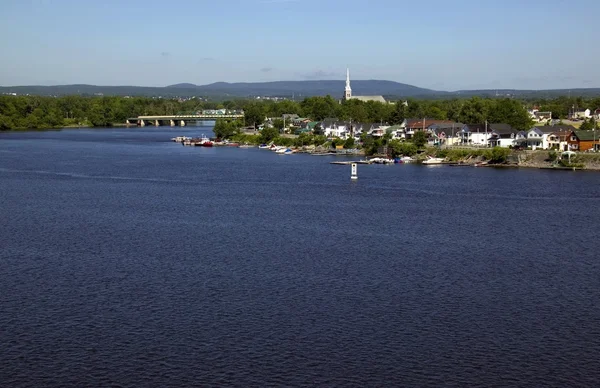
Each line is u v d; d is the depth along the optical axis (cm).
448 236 6981
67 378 3634
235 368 3753
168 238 6769
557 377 3691
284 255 6072
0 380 3606
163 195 9881
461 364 3822
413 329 4294
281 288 5075
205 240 6681
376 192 10244
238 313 4538
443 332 4250
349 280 5300
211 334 4188
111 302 4747
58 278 5309
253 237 6831
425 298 4881
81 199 9438
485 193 10119
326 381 3619
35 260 5859
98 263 5759
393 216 8144
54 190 10375
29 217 7969
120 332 4209
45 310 4581
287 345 4038
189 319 4428
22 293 4934
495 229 7381
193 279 5294
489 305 4747
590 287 5191
